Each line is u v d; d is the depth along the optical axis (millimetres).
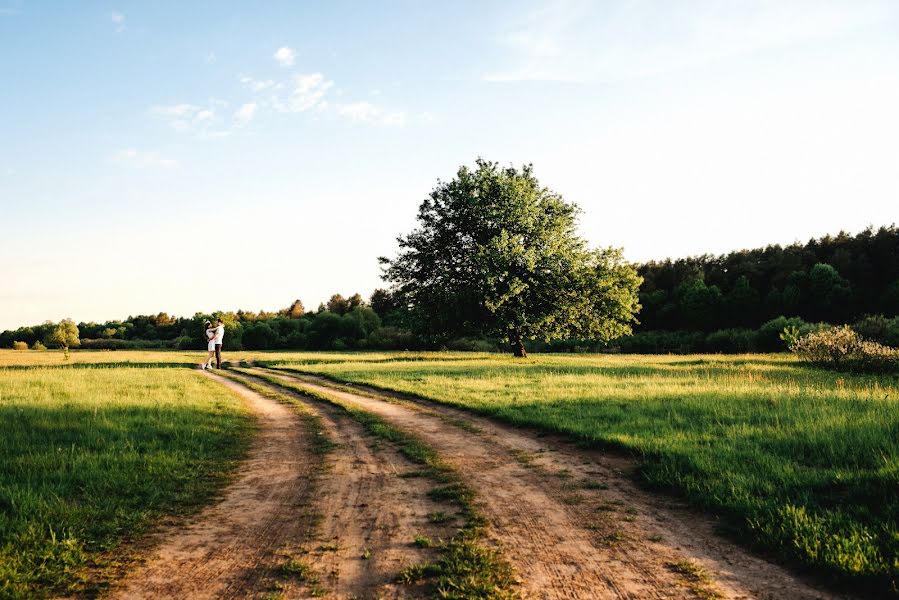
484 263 34000
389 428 11047
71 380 18562
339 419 12453
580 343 59438
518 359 35094
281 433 11008
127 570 4715
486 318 36375
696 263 108625
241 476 7859
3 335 103875
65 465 7648
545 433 10328
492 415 12312
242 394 17234
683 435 8992
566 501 6477
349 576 4516
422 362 31719
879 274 75688
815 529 5016
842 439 7906
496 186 36656
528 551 4984
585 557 4852
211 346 28953
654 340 68000
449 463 8312
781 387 14438
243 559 4934
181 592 4289
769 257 95938
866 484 5980
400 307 39938
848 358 22484
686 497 6500
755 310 74375
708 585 4289
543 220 36719
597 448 9055
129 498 6598
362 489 7102
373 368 25969
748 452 7652
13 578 4430
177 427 10812
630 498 6574
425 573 4531
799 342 25359
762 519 5441
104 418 11148
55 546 5062
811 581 4359
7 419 10711
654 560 4785
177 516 6156
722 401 12078
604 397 13711
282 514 6188
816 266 69625
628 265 37375
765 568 4617
